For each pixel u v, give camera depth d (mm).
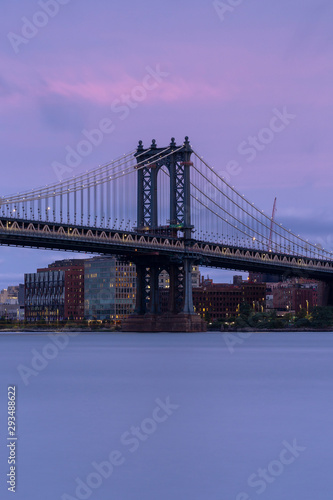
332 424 75125
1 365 151750
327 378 120562
